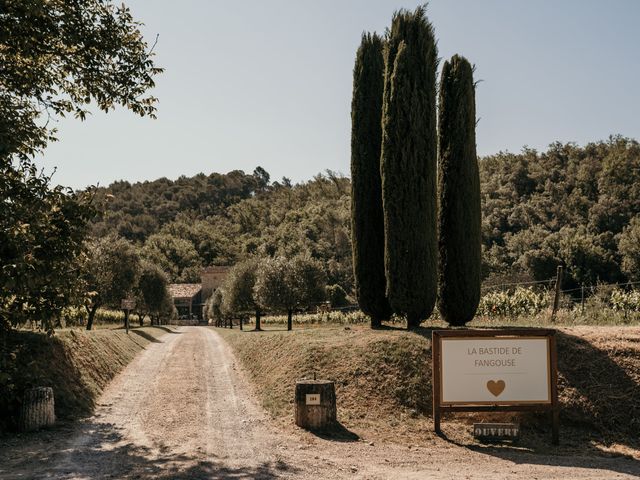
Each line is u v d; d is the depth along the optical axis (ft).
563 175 282.36
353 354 42.06
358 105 55.98
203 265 455.22
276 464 25.16
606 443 30.99
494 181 308.60
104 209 36.55
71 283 34.17
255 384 47.98
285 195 584.81
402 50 49.49
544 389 31.65
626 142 285.84
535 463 26.81
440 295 50.62
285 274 102.58
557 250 187.42
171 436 30.71
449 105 51.42
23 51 35.63
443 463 26.43
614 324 51.39
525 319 59.82
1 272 29.55
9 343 40.40
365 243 54.60
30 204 33.65
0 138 31.32
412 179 48.80
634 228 175.94
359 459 26.55
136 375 55.42
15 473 23.41
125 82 39.60
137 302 150.20
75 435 31.01
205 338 114.52
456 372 32.24
